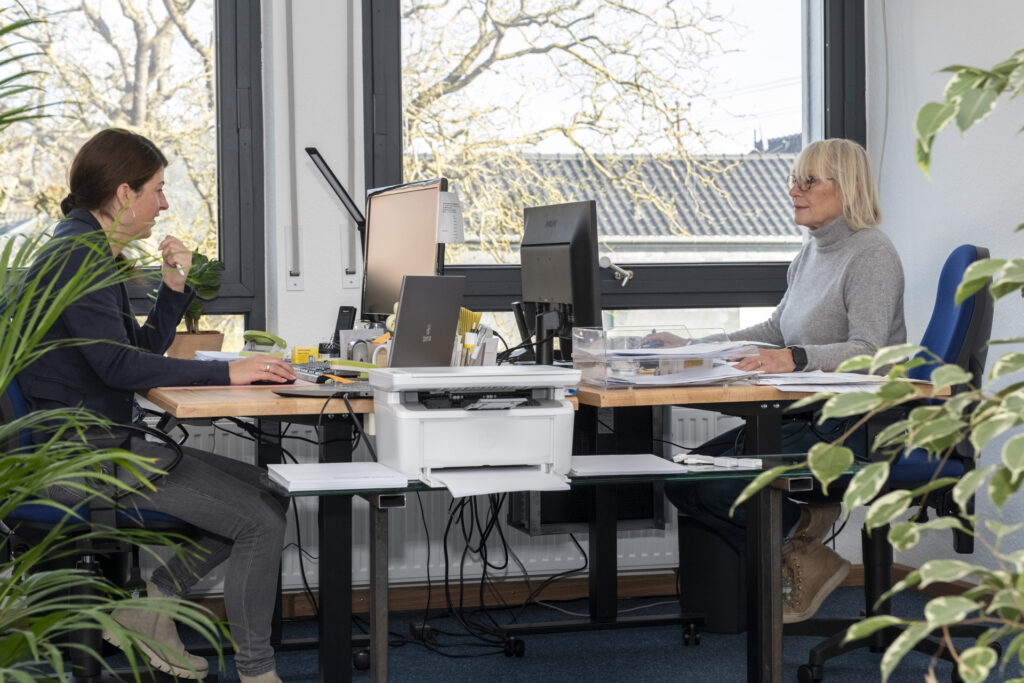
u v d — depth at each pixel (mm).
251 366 2254
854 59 3678
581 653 2852
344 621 2068
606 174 3609
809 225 2975
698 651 2863
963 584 3191
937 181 3357
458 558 3285
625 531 3266
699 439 3395
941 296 2678
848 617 2881
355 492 1687
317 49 3252
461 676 2664
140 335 2600
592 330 2221
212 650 2592
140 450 2107
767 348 2643
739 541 2922
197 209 3367
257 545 2096
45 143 3205
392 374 1788
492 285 3490
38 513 2037
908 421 761
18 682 1063
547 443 1811
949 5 3283
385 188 2846
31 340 1330
